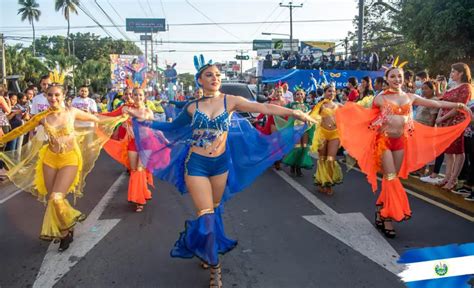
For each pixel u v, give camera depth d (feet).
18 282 14.15
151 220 20.62
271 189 26.53
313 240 17.56
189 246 13.28
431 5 61.26
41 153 17.72
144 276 14.43
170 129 14.87
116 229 19.27
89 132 19.49
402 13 70.44
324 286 13.52
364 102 22.29
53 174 17.15
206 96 13.73
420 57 72.79
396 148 18.01
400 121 17.76
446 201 23.26
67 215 16.61
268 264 15.26
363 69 74.74
